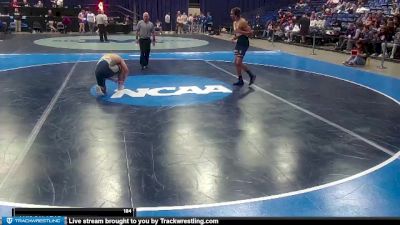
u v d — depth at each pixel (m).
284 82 11.38
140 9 39.19
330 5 27.48
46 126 6.83
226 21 39.34
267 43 25.30
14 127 6.74
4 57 15.84
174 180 4.78
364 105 8.76
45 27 32.94
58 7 33.78
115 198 4.32
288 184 4.72
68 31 33.41
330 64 15.34
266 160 5.46
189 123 7.12
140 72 12.70
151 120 7.27
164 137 6.35
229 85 10.74
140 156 5.52
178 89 10.06
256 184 4.71
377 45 17.56
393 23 17.34
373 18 19.23
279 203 4.26
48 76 11.65
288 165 5.30
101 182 4.70
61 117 7.38
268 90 10.18
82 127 6.80
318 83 11.30
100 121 7.16
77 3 37.22
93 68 13.32
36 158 5.40
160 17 39.56
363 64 15.02
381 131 6.89
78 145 5.92
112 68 9.09
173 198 4.33
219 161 5.39
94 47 20.61
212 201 4.28
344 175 5.01
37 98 8.84
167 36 31.17
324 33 22.02
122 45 22.09
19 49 18.91
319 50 20.88
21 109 7.89
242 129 6.84
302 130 6.87
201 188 4.58
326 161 5.47
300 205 4.22
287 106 8.53
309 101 9.05
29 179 4.75
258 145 6.06
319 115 7.86
